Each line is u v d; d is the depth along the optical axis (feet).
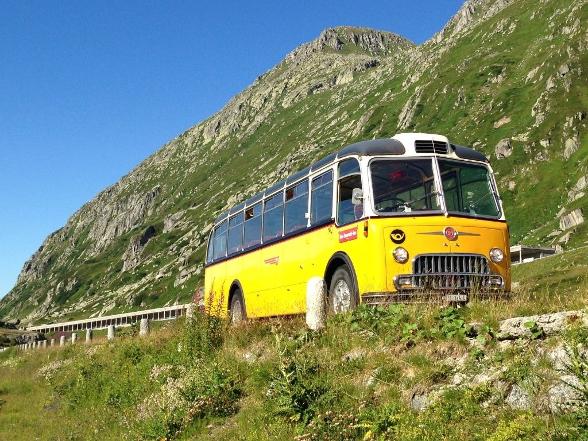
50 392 74.13
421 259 40.55
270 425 32.63
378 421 26.99
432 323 33.04
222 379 42.70
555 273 134.41
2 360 131.03
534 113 506.89
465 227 42.01
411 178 42.91
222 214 73.51
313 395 31.99
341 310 43.96
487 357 27.55
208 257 77.10
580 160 426.51
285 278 53.36
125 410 52.80
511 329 27.91
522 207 420.36
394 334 34.12
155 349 65.67
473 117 583.99
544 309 31.24
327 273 46.21
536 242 355.15
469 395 25.35
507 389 24.80
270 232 57.82
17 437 57.82
